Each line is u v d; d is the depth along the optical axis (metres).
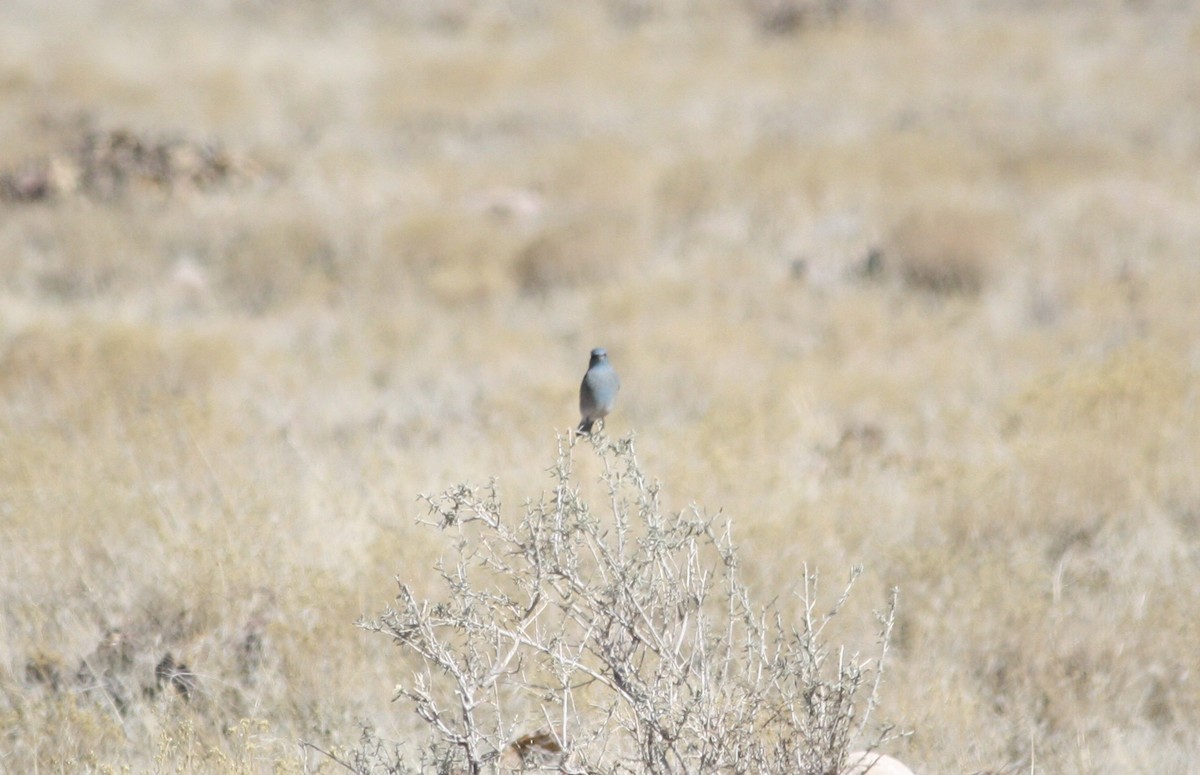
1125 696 13.71
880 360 26.91
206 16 79.25
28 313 30.75
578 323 31.03
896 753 12.40
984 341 28.34
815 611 14.65
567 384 24.91
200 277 35.31
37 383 23.98
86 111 56.34
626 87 62.03
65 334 26.22
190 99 58.50
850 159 44.41
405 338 29.69
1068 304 31.09
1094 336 28.25
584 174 44.22
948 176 42.88
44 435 20.22
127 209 40.62
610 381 14.45
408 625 10.49
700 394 24.80
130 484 18.14
